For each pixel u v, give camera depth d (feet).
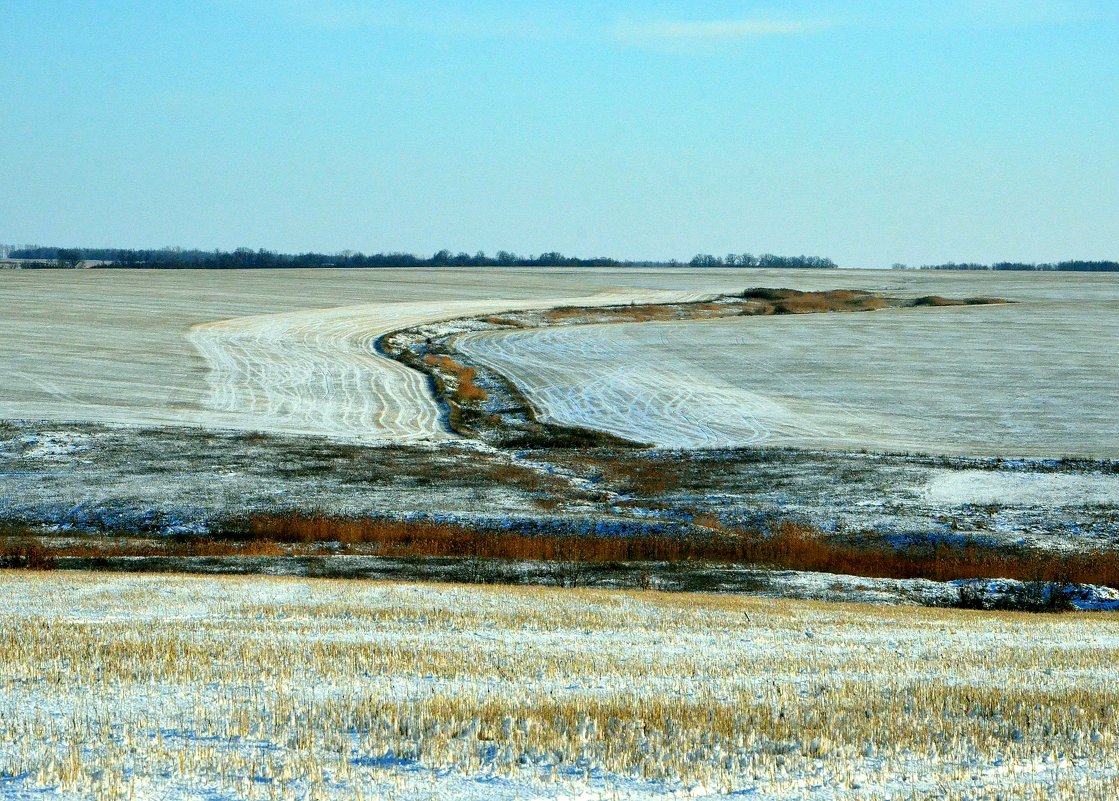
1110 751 45.83
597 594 102.63
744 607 97.66
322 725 46.52
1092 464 199.93
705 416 266.57
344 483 177.58
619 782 39.88
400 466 194.49
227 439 209.05
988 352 363.35
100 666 58.29
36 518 150.10
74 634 68.39
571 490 181.78
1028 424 253.24
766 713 50.31
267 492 167.22
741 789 39.47
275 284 605.73
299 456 197.77
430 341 394.73
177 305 460.55
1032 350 366.63
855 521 155.94
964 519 157.69
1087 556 137.39
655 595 104.58
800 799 38.60
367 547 139.54
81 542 137.59
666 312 508.12
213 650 63.98
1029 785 40.27
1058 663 70.59
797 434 244.63
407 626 78.69
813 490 179.73
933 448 226.79
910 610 102.78
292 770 39.93
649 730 47.01
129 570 118.62
